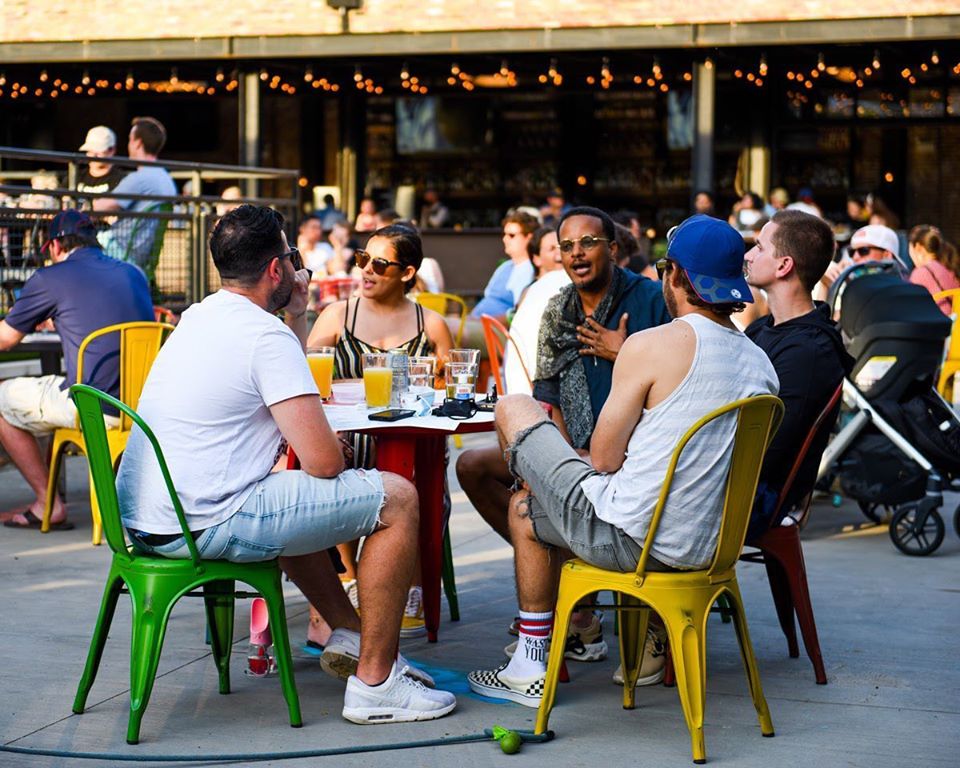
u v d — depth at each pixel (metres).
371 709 4.01
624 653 4.18
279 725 4.00
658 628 4.46
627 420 3.79
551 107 21.48
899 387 6.45
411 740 3.88
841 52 16.91
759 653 4.86
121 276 6.72
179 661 4.66
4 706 4.14
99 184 10.50
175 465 3.82
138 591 3.84
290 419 3.84
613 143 21.42
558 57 17.41
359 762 3.70
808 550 6.56
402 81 20.20
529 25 16.36
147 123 10.73
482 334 9.11
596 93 21.17
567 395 4.73
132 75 19.03
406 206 19.61
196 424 3.83
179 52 17.23
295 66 18.30
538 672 4.20
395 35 16.69
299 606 5.46
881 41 15.33
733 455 3.74
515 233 9.63
